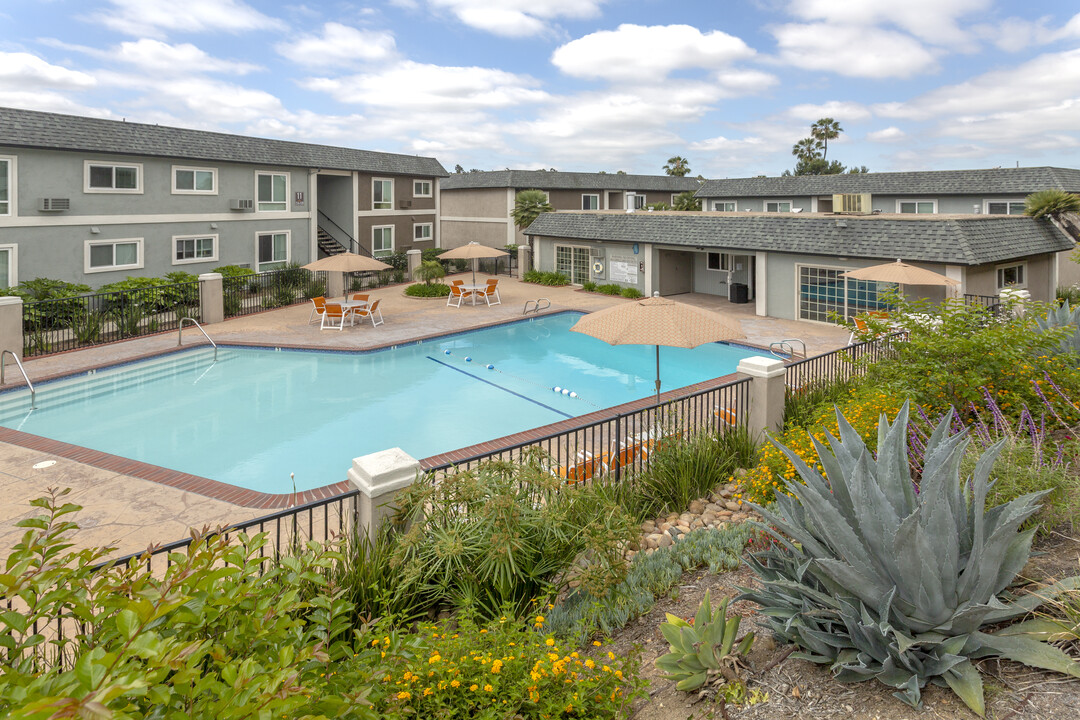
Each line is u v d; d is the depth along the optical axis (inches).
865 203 944.3
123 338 764.0
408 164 1423.5
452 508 231.5
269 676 94.1
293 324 871.1
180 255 1020.5
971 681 131.9
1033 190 1227.9
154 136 978.1
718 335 419.2
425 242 1499.8
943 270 767.1
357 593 197.9
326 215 1359.5
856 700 140.6
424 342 804.6
